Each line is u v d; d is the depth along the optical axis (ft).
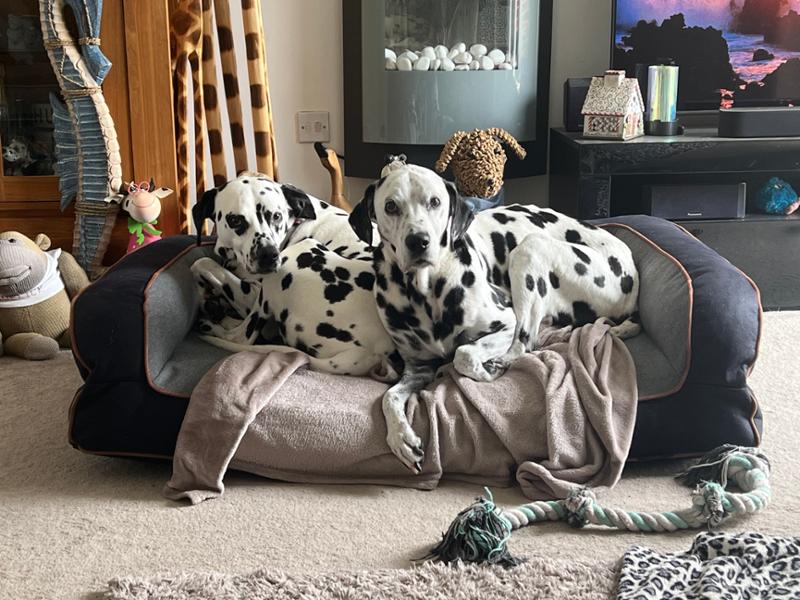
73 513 7.62
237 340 9.21
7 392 10.30
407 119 14.30
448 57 14.14
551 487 7.64
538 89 14.62
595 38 14.92
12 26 12.67
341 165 15.26
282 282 8.96
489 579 6.44
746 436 8.11
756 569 6.48
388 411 8.00
